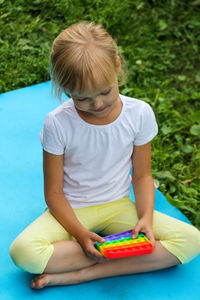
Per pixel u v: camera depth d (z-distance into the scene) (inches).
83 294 68.2
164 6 153.5
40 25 135.9
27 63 123.5
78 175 70.8
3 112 103.9
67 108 67.7
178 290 69.4
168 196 90.4
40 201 83.0
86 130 67.0
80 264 68.2
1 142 95.7
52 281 67.9
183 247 68.4
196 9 154.7
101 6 146.7
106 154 69.1
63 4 142.9
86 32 60.4
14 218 79.4
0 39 129.3
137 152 72.9
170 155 105.8
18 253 65.6
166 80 127.4
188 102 124.0
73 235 68.6
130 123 68.9
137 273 71.6
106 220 73.4
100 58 58.2
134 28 143.3
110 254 63.7
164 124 113.7
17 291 68.1
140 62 130.6
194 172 102.4
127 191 74.7
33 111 104.7
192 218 92.1
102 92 59.3
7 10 139.7
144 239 67.1
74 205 72.3
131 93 121.3
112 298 67.9
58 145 67.6
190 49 141.1
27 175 88.4
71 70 57.8
